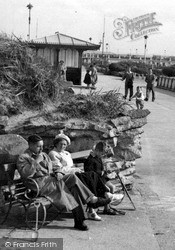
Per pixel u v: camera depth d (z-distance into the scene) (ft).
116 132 30.32
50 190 24.39
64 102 30.89
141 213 27.94
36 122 27.99
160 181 35.19
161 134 54.54
